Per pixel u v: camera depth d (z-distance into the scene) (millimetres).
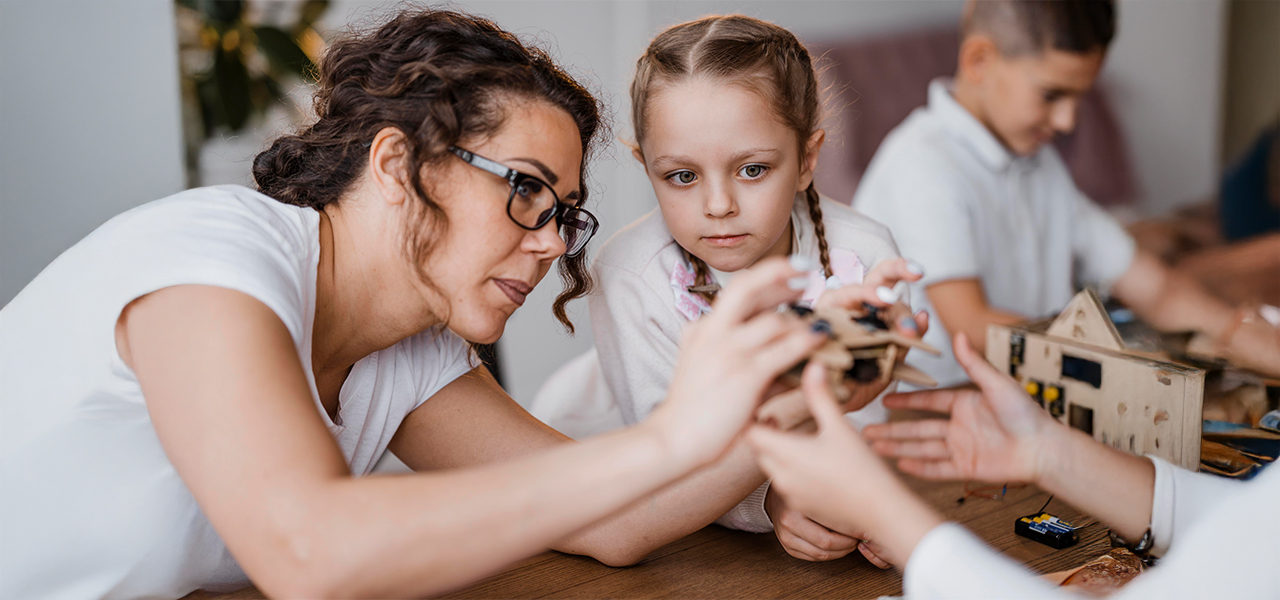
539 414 1633
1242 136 3701
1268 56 3598
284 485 595
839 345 630
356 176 837
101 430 792
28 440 793
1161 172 3646
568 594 862
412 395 1012
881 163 2355
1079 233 2486
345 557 575
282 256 769
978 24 2273
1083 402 1102
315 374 911
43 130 1746
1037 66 2197
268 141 1014
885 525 610
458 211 789
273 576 595
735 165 1018
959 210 2176
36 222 1762
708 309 1152
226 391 628
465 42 820
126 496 820
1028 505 1039
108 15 1773
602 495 596
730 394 590
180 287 695
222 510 606
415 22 843
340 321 882
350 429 992
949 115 2264
